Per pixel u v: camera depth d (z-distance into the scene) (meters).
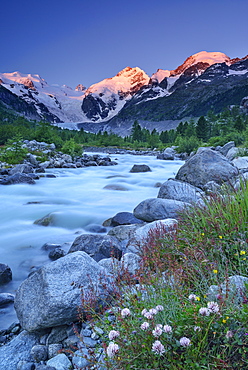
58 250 6.72
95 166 27.89
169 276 3.26
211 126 84.00
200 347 2.11
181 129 102.75
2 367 3.23
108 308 3.46
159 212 7.43
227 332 2.03
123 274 3.80
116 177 19.86
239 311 2.30
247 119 77.00
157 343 1.96
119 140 82.44
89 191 14.77
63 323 3.62
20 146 26.14
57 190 15.24
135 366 2.13
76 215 9.84
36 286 4.00
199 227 4.73
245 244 3.79
